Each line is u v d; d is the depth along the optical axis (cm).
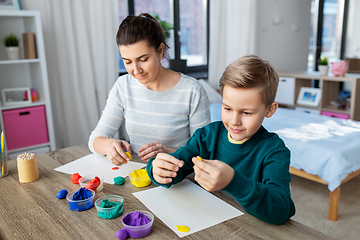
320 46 483
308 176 204
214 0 360
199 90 120
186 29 382
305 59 485
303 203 218
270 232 71
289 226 73
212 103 330
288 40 450
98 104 296
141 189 94
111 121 129
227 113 73
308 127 237
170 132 124
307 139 210
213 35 370
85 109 286
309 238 69
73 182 99
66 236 71
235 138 75
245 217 78
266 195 68
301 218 199
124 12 322
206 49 409
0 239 71
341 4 465
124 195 90
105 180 101
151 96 121
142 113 125
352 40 465
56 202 87
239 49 383
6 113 229
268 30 418
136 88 123
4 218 79
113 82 297
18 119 235
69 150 131
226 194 90
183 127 125
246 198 66
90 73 282
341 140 205
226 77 70
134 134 130
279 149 80
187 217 78
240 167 85
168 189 93
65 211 82
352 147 196
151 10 347
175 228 73
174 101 121
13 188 96
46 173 108
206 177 63
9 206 85
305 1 459
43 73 242
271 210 68
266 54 423
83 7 270
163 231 72
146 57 98
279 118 266
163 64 120
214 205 84
